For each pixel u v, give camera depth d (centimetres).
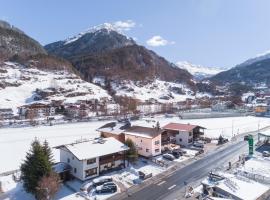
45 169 4188
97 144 5425
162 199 4188
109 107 15625
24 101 15775
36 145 4412
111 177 4872
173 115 14050
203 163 5869
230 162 5644
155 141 6159
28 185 4147
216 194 4381
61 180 4566
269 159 6162
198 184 4734
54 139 8219
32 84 18175
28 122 11375
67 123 11406
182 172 5316
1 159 6134
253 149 6900
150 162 5862
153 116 13675
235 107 18412
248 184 4678
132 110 14762
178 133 7394
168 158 6059
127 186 4681
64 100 16038
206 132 9338
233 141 8019
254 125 11200
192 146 7206
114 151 5191
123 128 6806
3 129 9881
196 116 13488
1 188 4553
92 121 12006
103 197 4278
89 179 4897
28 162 4272
